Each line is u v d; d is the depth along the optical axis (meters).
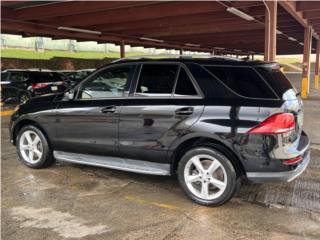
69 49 42.88
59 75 16.34
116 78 5.09
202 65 4.53
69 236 3.69
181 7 13.50
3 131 9.39
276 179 4.11
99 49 46.97
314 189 4.96
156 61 4.84
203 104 4.37
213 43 32.78
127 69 5.02
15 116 5.98
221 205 4.38
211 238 3.64
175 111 4.49
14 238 3.65
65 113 5.39
